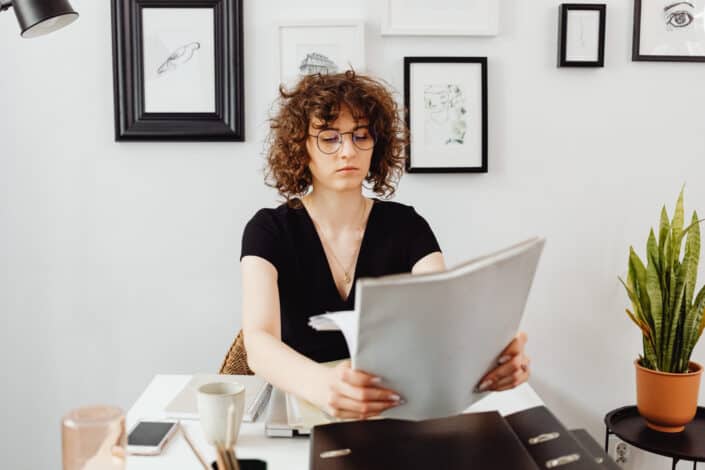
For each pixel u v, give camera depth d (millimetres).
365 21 2125
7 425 2195
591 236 2244
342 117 1375
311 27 2104
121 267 2164
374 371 914
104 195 2137
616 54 2197
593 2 2164
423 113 2148
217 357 2207
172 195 2146
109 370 2197
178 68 2096
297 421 1206
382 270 1511
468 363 953
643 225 2256
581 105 2201
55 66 2092
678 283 1947
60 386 2195
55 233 2143
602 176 2229
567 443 892
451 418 948
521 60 2174
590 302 2264
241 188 2150
